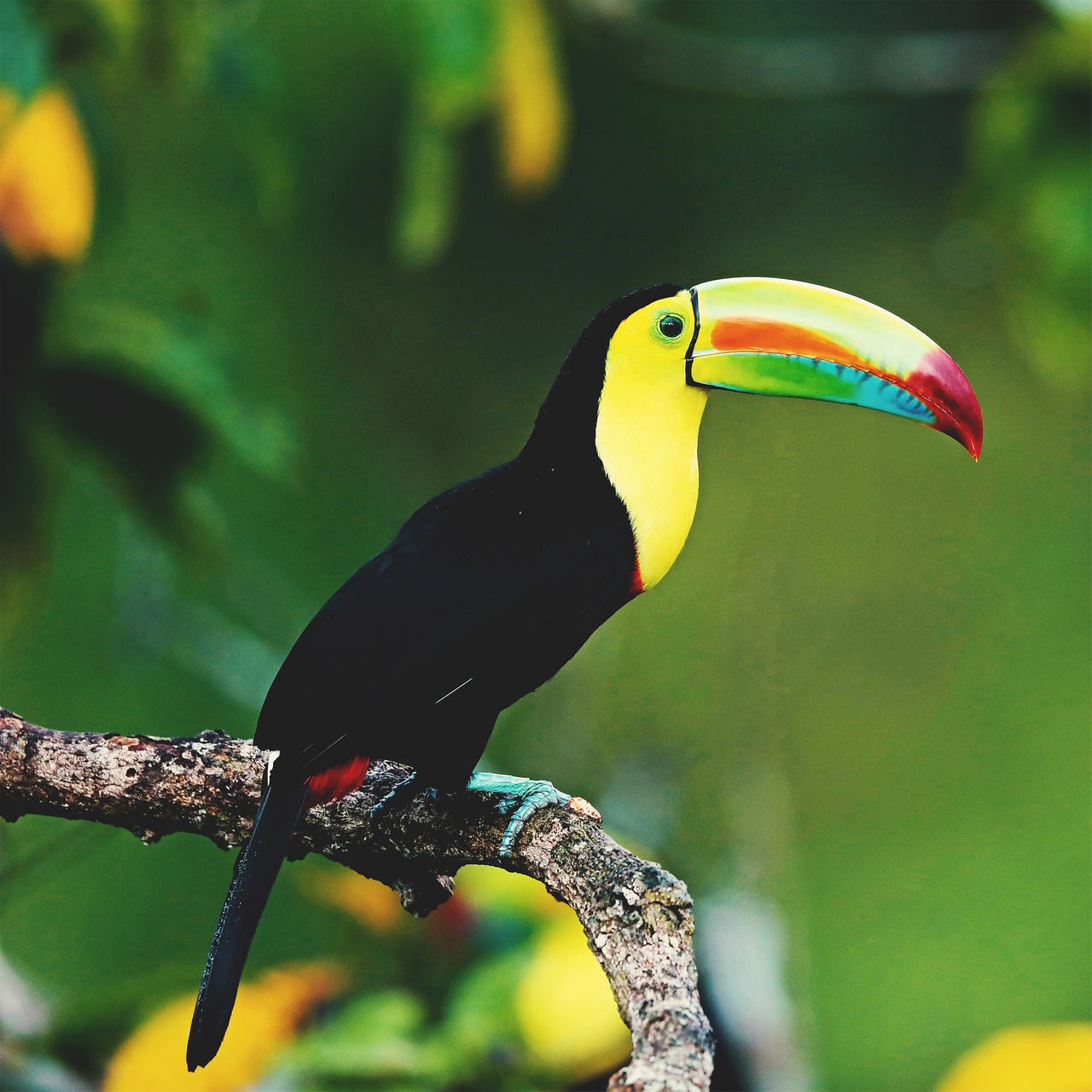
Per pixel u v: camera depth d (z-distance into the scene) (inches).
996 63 399.2
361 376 866.8
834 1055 644.7
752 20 831.7
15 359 292.0
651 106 925.8
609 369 266.7
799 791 751.1
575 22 466.6
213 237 826.8
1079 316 377.7
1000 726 778.2
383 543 755.4
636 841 319.9
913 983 677.3
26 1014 288.0
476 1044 255.3
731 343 270.4
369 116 843.4
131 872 623.5
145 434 299.0
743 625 485.1
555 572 252.5
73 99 313.4
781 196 944.9
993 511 871.1
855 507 871.1
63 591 643.5
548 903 277.6
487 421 887.7
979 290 917.8
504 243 910.4
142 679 426.3
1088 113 367.2
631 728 431.2
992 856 722.8
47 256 291.1
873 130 943.0
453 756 239.9
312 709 231.9
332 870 305.7
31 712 643.5
